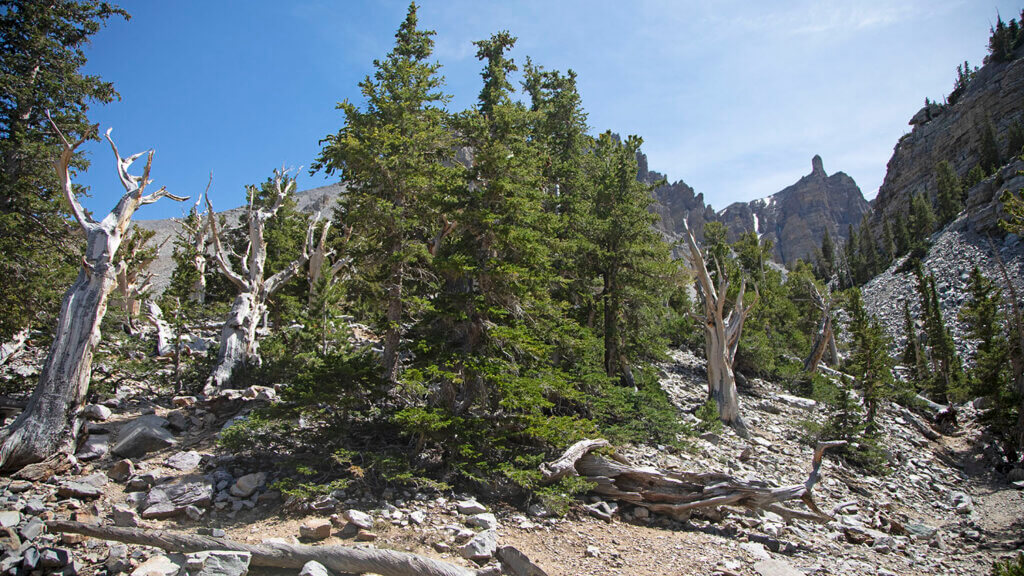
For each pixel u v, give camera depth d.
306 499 10.47
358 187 20.09
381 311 19.48
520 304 15.46
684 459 17.84
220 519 9.86
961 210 98.25
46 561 7.63
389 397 13.96
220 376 18.14
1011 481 23.78
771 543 12.00
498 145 15.10
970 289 36.16
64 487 10.19
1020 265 65.50
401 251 17.08
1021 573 8.98
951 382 40.22
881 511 17.34
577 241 23.52
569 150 31.00
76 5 23.64
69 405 11.95
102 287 12.98
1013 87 120.25
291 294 32.69
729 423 24.03
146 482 10.87
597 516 12.26
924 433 30.73
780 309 48.09
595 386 19.06
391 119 19.06
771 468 19.20
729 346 25.94
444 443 12.46
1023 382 28.59
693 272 26.67
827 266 126.31
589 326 24.14
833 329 47.97
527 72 33.06
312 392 11.84
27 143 21.20
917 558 13.15
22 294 16.92
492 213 14.45
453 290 15.76
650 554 10.34
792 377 35.03
